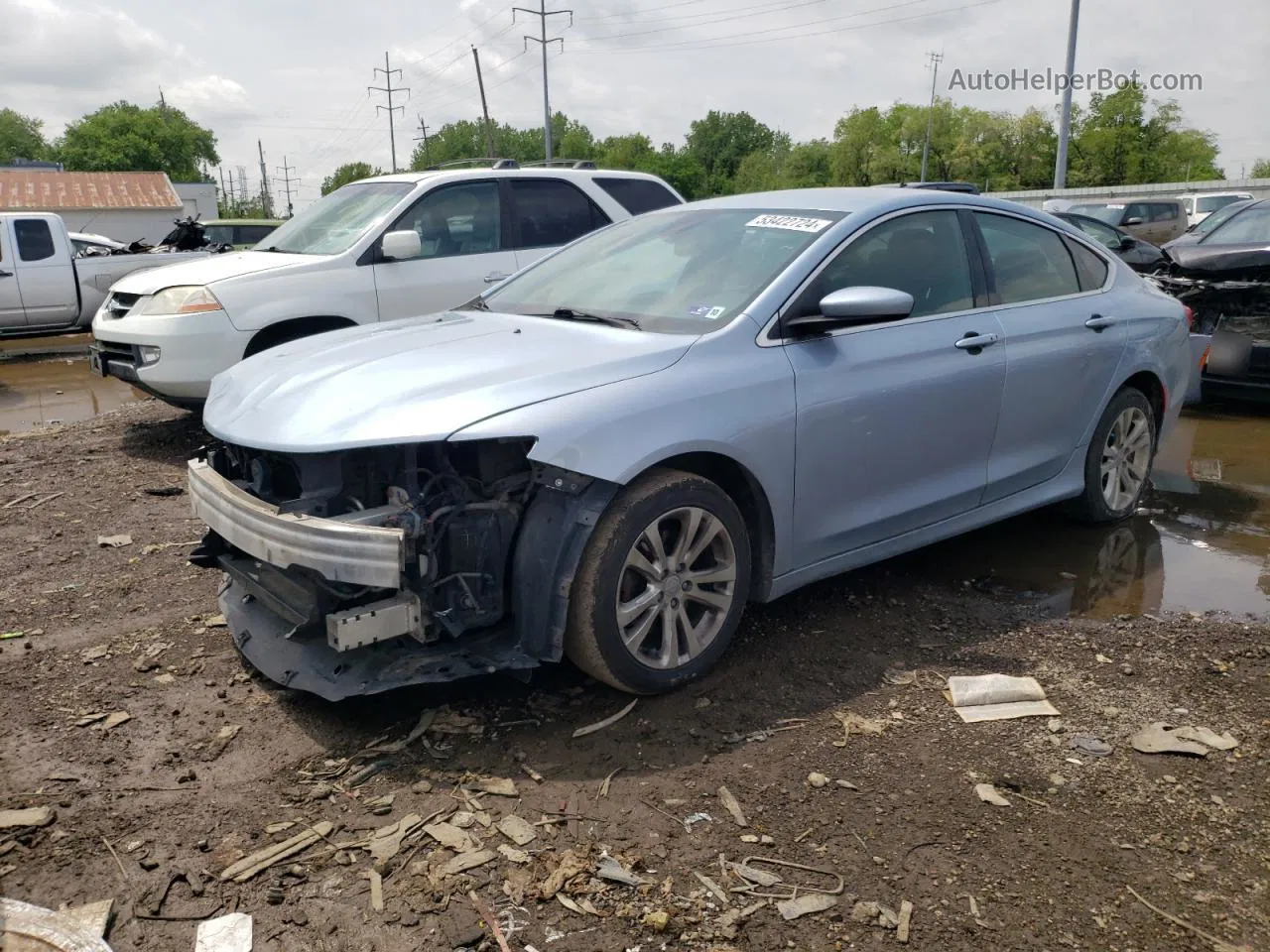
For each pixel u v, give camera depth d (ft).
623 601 10.75
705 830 8.86
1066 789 9.52
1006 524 17.69
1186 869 8.41
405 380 10.87
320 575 10.02
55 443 24.48
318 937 7.59
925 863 8.44
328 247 23.43
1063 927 7.72
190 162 286.25
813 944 7.52
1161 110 222.48
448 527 10.26
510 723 10.62
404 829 8.84
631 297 13.09
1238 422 26.35
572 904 7.92
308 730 10.52
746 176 353.31
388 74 201.36
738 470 11.57
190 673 11.76
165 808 9.16
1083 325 15.71
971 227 14.62
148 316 21.99
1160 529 17.43
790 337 11.99
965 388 13.67
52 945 7.43
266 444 10.50
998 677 11.50
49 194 144.25
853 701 11.18
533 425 9.89
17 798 9.28
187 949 7.47
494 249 24.70
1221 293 26.35
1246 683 11.64
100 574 15.05
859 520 12.84
